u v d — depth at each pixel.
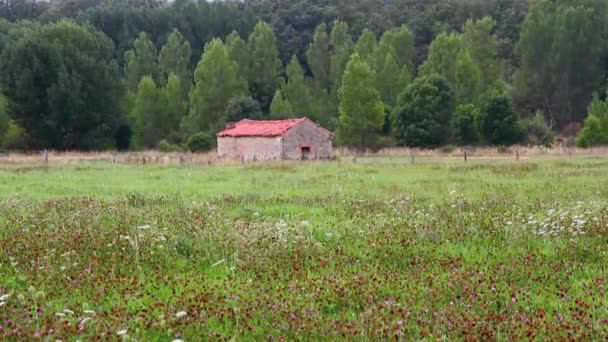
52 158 51.66
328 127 88.44
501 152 62.94
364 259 12.65
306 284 10.56
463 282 10.56
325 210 19.36
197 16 125.50
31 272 11.27
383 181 29.86
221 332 8.53
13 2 139.75
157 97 83.00
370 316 8.86
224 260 12.22
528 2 124.69
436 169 38.31
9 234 14.68
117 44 121.44
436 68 89.31
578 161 45.78
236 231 14.50
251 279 11.01
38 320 8.62
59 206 19.33
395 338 8.09
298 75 89.38
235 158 50.88
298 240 13.76
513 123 73.81
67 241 13.59
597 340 7.88
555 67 96.38
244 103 80.50
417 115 75.88
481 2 126.31
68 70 71.06
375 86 88.69
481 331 8.23
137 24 123.06
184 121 82.31
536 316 8.84
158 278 11.16
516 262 12.10
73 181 30.31
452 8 126.94
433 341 8.00
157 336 8.36
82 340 7.95
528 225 15.11
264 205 20.61
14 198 21.91
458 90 82.00
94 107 72.56
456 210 18.38
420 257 12.73
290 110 82.25
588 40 95.94
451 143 77.06
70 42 72.69
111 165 43.38
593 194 22.56
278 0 135.88
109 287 10.55
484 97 74.88
